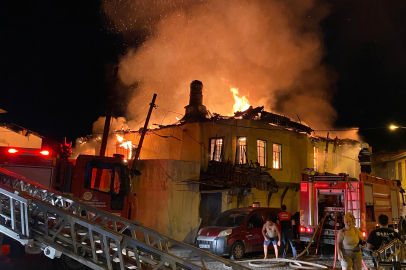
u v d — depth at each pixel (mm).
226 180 15125
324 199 13000
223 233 10203
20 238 5480
